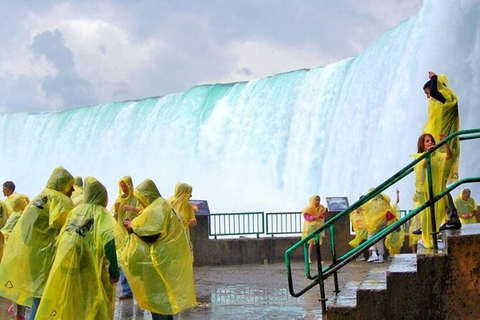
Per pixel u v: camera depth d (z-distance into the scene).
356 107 27.09
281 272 16.06
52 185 9.41
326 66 30.30
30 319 9.38
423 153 8.84
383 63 25.98
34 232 9.29
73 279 8.16
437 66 22.61
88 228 8.30
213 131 35.34
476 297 7.84
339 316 8.18
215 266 17.70
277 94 32.50
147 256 9.00
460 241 7.89
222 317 10.79
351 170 26.58
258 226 18.42
